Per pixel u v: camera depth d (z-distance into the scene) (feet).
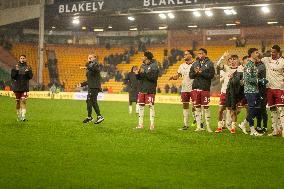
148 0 111.55
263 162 23.29
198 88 38.40
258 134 35.32
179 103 104.27
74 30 165.07
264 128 38.70
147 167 21.50
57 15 129.39
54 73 154.71
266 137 34.42
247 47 141.18
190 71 38.45
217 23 138.41
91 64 42.78
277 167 21.94
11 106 72.33
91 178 18.93
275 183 18.53
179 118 54.44
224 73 39.63
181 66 40.96
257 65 35.96
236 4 102.68
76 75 155.53
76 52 164.76
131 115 58.85
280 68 35.17
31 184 17.70
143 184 18.04
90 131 36.35
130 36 164.96
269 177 19.67
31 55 157.58
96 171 20.34
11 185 17.47
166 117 56.13
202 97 38.40
